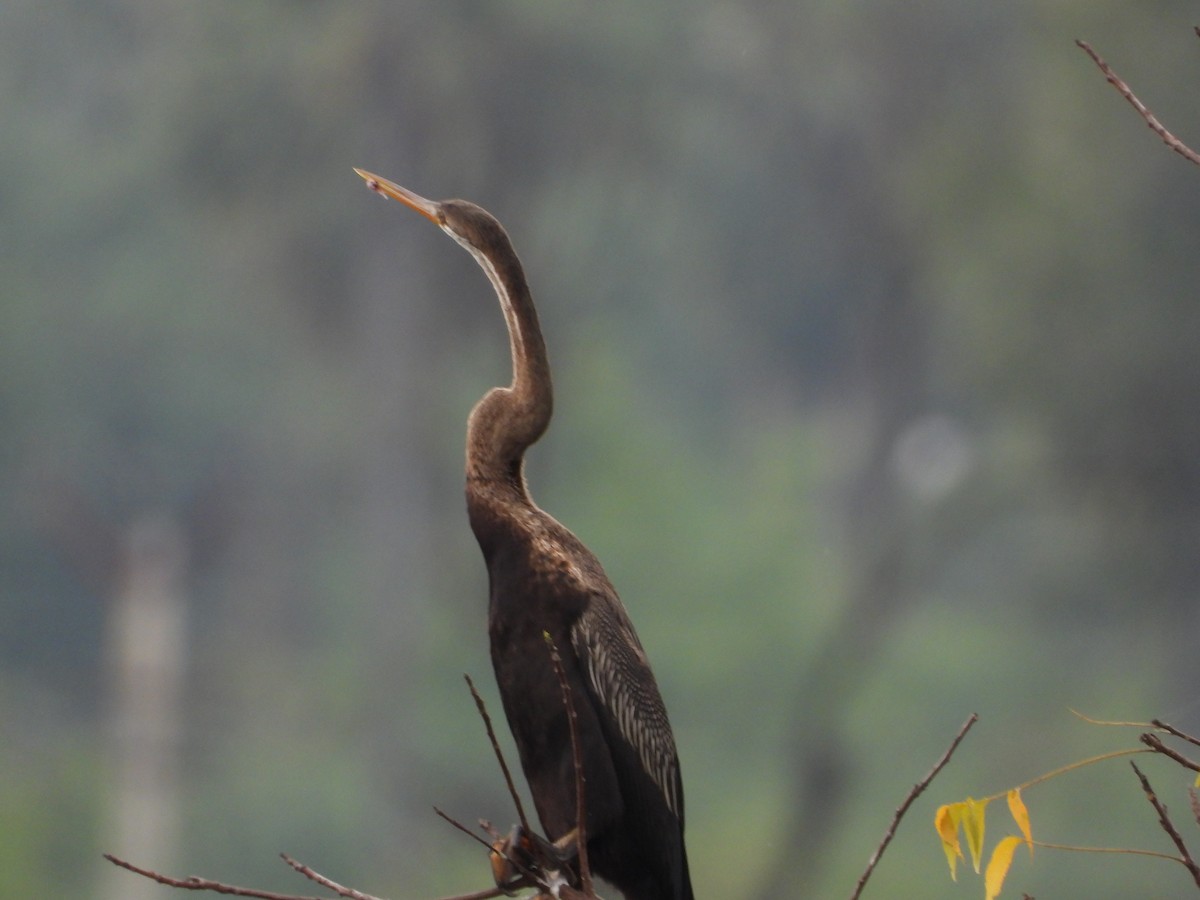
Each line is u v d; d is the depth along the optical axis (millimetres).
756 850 40000
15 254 47344
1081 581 42031
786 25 41469
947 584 52312
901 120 41562
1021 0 39812
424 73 38531
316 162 39969
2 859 34812
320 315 42812
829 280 50031
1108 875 34719
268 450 49875
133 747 39125
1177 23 32188
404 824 40688
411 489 42406
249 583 49844
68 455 47094
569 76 39312
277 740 44969
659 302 54969
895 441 46344
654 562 50125
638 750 7691
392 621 42312
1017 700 44688
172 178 42344
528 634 7609
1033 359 35438
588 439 48812
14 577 45594
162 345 48438
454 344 41562
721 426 65500
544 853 6828
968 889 35812
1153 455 34375
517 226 40375
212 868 39000
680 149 43031
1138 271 34375
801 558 53406
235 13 39219
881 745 44125
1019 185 37000
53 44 49688
